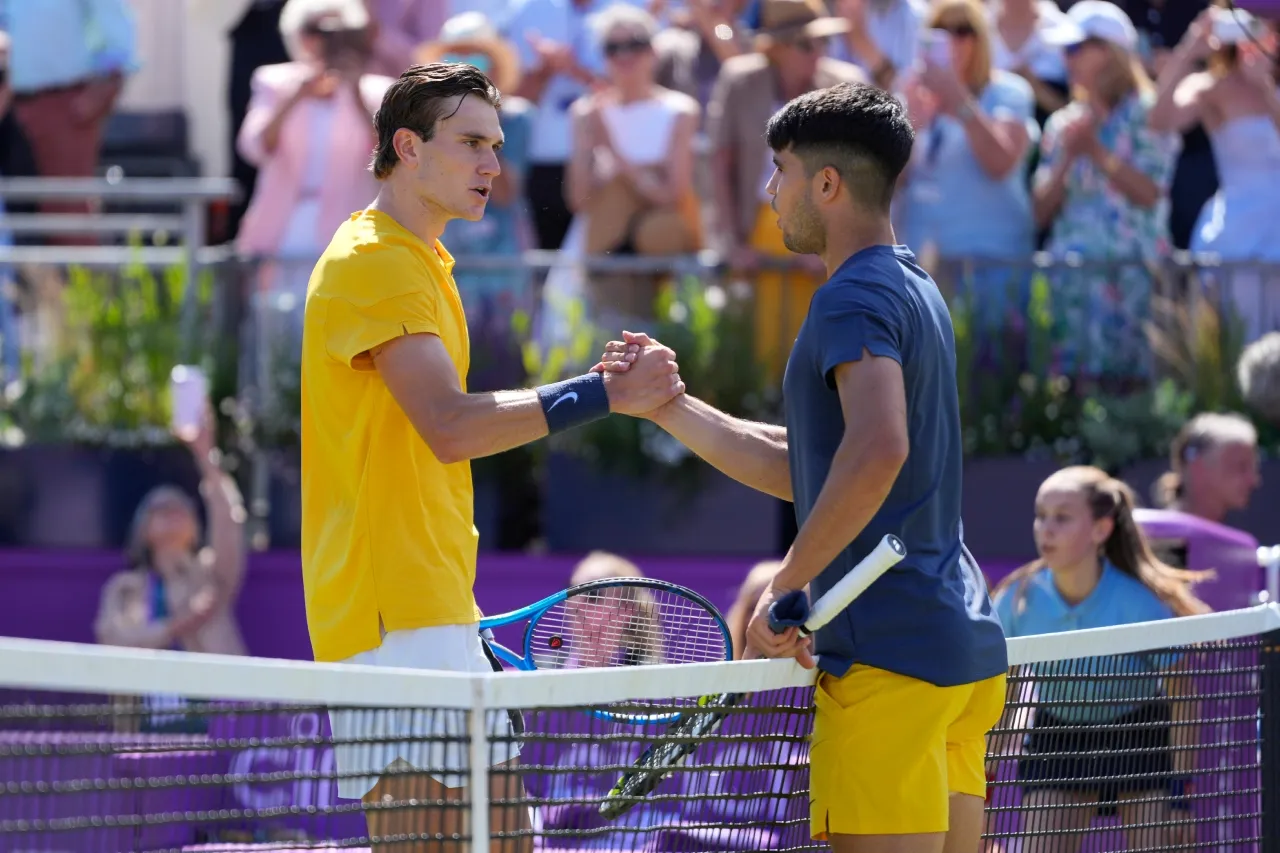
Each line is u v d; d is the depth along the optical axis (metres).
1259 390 26.66
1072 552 18.09
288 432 28.31
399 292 11.43
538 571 27.30
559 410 11.50
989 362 27.53
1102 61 28.20
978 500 27.11
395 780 9.89
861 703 10.61
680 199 27.95
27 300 29.09
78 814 8.62
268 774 9.21
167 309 29.09
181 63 37.88
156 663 8.53
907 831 10.59
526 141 28.80
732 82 27.58
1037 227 28.98
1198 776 13.23
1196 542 20.19
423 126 11.78
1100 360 27.72
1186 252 30.03
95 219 30.81
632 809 10.71
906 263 10.86
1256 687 13.69
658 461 27.30
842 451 10.09
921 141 28.03
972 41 27.95
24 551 28.28
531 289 27.86
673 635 12.77
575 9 31.00
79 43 32.22
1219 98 28.47
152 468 28.34
